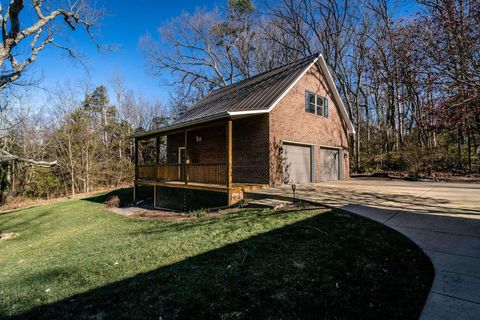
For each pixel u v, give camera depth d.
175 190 12.76
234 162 12.28
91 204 15.12
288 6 23.59
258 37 26.00
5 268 5.98
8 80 9.13
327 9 22.70
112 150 27.08
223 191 9.48
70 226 10.20
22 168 21.83
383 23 20.81
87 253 5.56
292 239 4.59
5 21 8.18
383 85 20.06
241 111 9.48
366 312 2.46
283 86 11.86
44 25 9.95
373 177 17.28
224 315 2.62
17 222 12.61
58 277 4.25
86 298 3.34
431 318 2.25
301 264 3.59
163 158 30.83
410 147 19.98
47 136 23.23
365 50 19.66
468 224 4.74
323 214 5.99
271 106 10.58
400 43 12.23
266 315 2.56
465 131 15.73
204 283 3.33
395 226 4.74
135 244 5.62
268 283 3.17
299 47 24.89
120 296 3.26
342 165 16.00
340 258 3.65
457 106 9.93
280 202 7.93
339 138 15.92
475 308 2.34
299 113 12.69
